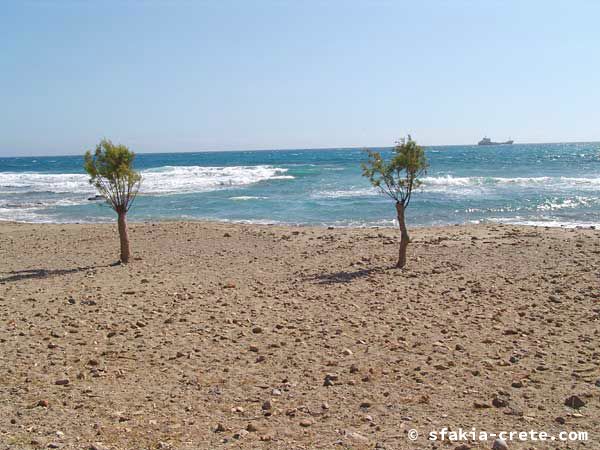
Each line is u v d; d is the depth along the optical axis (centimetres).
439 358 743
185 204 3575
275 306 1051
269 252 1762
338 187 4391
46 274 1461
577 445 504
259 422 566
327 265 1502
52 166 11156
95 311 1025
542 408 584
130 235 2219
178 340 843
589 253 1532
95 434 541
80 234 2305
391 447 505
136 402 620
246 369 720
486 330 867
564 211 2834
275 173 6131
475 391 633
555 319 916
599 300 1027
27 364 742
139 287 1246
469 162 8412
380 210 3025
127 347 813
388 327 893
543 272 1302
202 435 539
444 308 1009
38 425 561
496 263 1444
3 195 4569
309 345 811
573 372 680
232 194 4097
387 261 1529
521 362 723
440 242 1847
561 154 12031
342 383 666
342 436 529
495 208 2970
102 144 1602
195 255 1730
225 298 1121
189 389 657
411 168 1422
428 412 582
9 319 977
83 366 737
